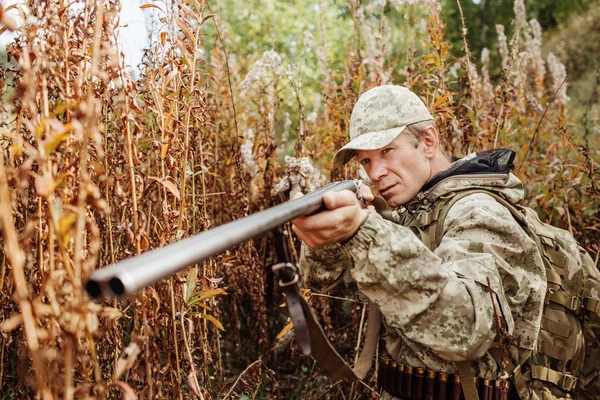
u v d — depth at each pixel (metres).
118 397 1.82
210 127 3.21
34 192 1.67
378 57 3.44
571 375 1.65
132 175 1.43
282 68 2.94
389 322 1.35
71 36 1.44
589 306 1.73
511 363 1.56
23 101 1.21
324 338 1.23
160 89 1.66
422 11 3.76
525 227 1.66
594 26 11.20
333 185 1.41
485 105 3.76
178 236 1.69
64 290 1.09
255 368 2.35
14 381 1.96
